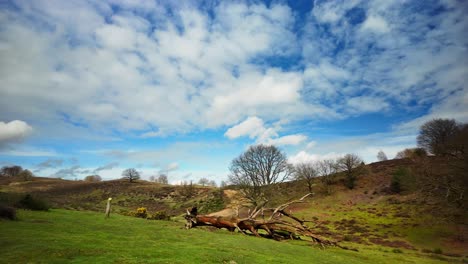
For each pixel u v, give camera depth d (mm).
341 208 60219
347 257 18922
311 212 59406
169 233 16938
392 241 36031
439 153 53906
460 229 37625
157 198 84250
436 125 70188
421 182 56094
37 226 13453
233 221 26125
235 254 11938
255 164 63719
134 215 30422
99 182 109562
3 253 7887
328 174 80312
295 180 83812
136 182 112188
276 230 28141
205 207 67500
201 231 21094
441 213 43969
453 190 45188
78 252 8680
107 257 8492
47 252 8273
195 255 10477
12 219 14789
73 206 33594
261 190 62969
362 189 70000
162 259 9148
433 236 36875
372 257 21078
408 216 46656
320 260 15141
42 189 89125
